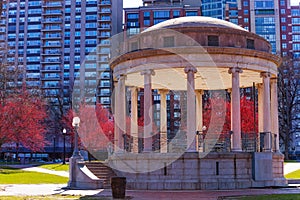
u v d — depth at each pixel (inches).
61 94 4913.9
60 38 6186.0
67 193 1198.3
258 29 6250.0
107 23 6176.2
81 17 6200.8
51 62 6141.7
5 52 5007.4
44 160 4881.9
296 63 3575.3
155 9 5940.0
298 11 6230.3
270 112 1619.1
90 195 1127.0
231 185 1344.7
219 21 1508.4
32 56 6195.9
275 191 1241.4
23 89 2881.4
